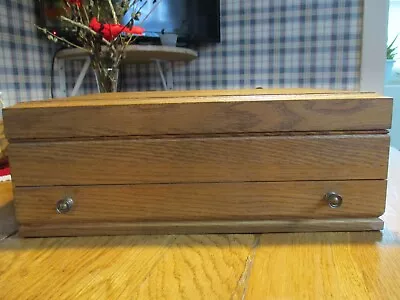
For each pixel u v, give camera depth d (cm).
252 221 50
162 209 50
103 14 109
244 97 50
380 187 49
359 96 48
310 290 34
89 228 50
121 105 48
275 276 37
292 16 157
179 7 150
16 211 50
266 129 48
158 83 171
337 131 48
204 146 49
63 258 43
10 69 122
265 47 161
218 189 49
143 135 49
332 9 154
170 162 49
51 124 49
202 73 167
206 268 40
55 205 50
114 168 49
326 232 50
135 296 34
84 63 151
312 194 49
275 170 49
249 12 160
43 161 49
